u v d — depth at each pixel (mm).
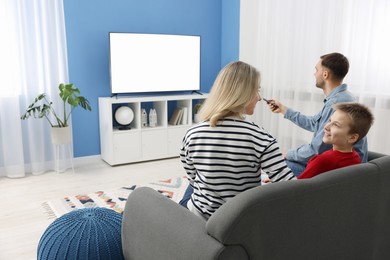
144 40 4188
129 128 4121
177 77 4492
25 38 3580
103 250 1615
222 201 1354
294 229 1161
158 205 1377
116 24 4195
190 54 4535
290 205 1131
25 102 3695
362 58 3281
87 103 3869
